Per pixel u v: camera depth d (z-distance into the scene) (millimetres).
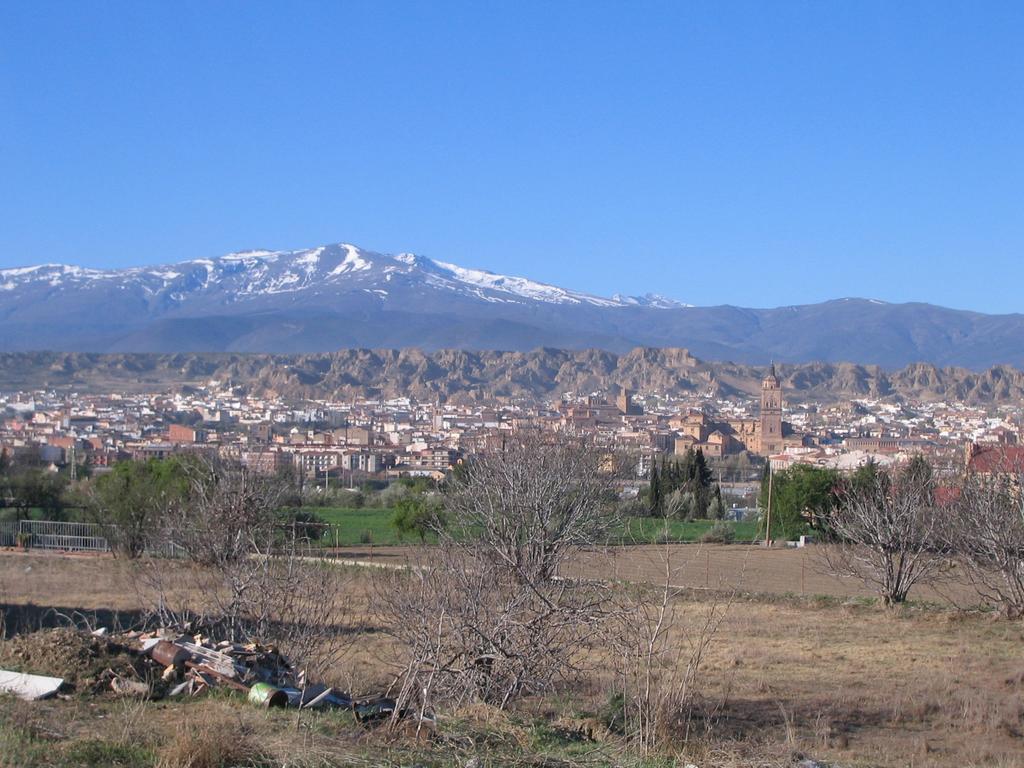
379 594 15180
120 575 33219
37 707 11680
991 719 15883
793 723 15078
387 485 102938
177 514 27109
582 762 10805
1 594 28484
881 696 18000
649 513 41406
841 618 29219
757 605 31219
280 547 19578
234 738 10016
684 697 13508
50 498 53969
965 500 30281
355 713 11867
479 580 12883
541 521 21891
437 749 10727
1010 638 25922
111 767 9430
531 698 13477
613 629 14578
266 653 14680
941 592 34312
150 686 12906
